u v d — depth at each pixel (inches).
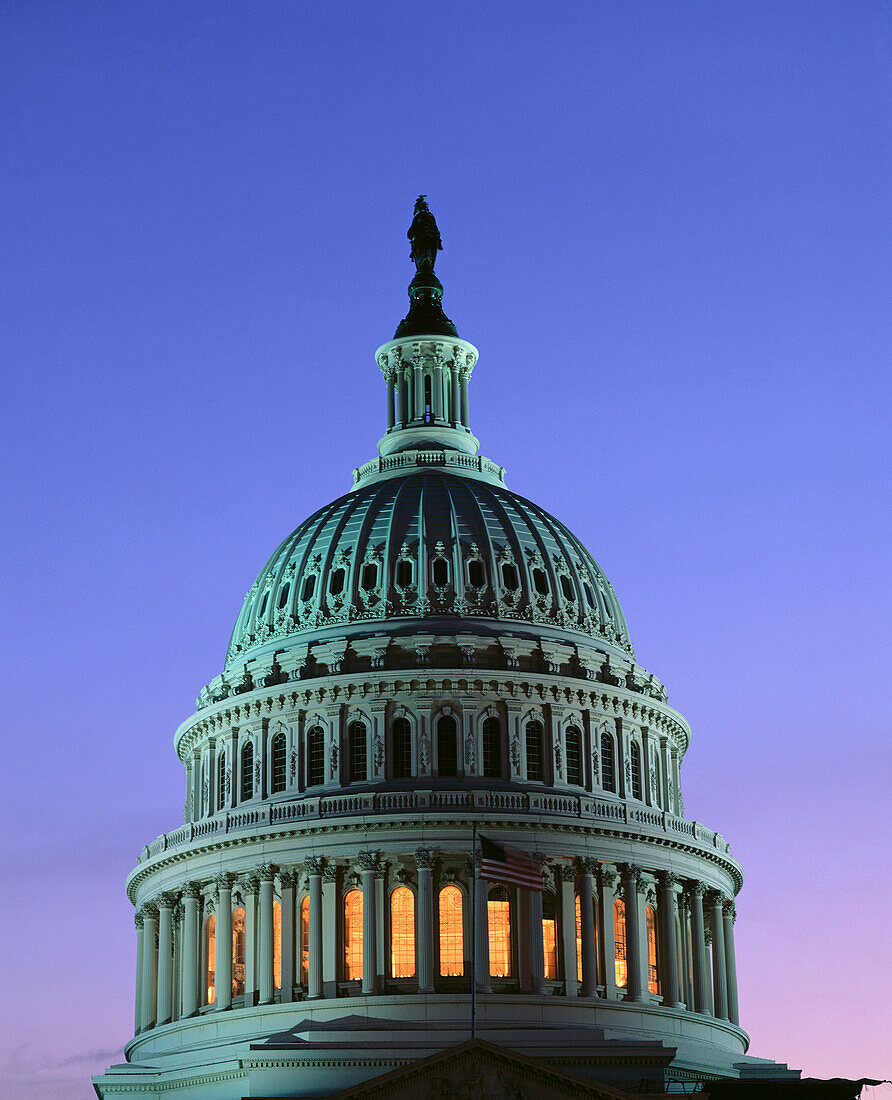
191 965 4990.2
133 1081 4692.4
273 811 4931.1
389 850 4773.6
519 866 4505.4
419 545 5255.9
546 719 5044.3
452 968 4734.3
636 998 4820.4
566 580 5359.3
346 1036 4525.1
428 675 4980.3
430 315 6112.2
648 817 5054.1
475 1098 3976.4
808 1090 4488.2
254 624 5408.5
